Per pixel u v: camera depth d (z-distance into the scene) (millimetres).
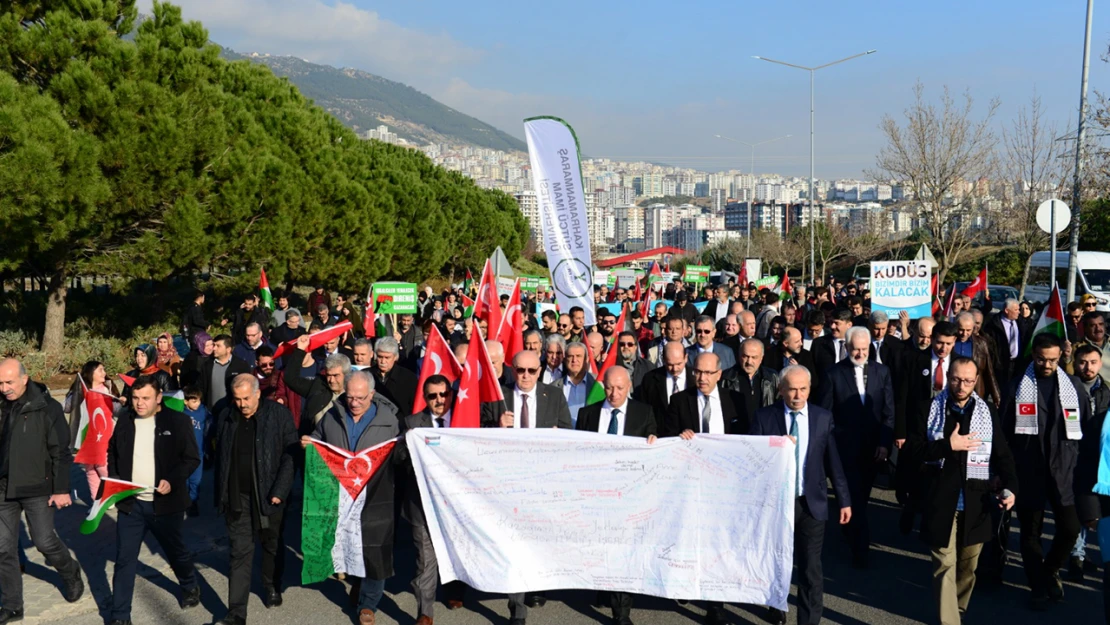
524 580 6469
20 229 17250
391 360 8438
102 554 8406
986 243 36438
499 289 18719
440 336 7246
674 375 7742
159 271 20656
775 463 6199
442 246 42156
